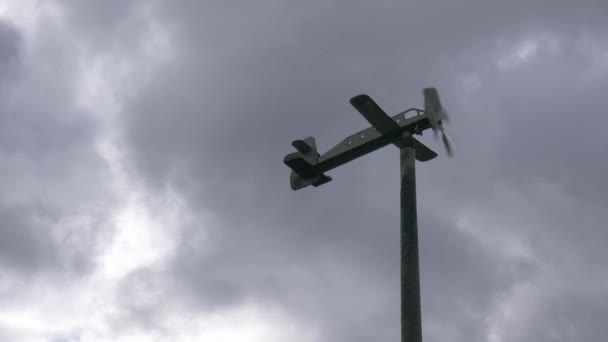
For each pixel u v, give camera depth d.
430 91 15.84
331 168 17.70
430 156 17.11
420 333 13.38
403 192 15.01
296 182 18.38
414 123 15.70
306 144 17.92
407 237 14.38
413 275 13.88
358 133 16.94
